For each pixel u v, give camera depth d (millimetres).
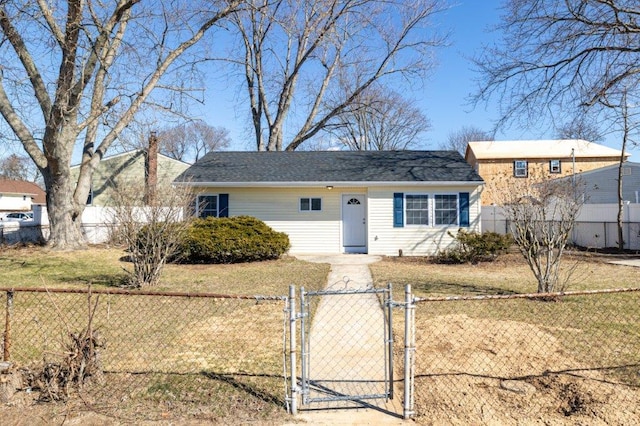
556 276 8562
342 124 28719
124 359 5223
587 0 12906
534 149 34969
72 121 15617
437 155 19844
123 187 11875
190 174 17734
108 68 16062
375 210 17109
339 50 26391
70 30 13641
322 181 17000
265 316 7266
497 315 7188
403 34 25547
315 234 17719
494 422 3750
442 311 7496
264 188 17641
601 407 3914
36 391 4238
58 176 15953
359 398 4113
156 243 10055
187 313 7438
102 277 11258
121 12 14680
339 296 8969
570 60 14141
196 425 3688
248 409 3986
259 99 28172
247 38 27359
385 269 13086
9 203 52750
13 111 15641
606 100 13625
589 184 26516
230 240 14469
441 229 16938
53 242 16391
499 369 4859
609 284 10195
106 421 3736
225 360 5219
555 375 4637
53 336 6008
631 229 18406
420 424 3756
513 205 9164
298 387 4215
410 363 4016
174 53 16484
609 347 5504
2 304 7844
